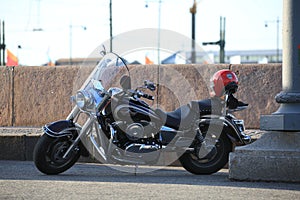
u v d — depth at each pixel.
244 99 12.30
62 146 8.70
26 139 10.68
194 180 8.30
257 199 6.69
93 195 6.79
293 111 8.14
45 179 8.20
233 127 9.01
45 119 13.15
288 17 8.24
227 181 8.17
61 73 13.16
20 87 13.34
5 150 10.73
